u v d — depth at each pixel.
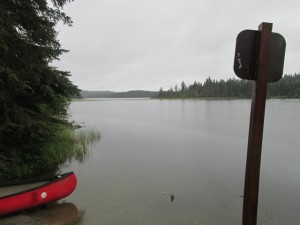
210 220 6.52
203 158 13.16
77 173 10.26
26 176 9.18
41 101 8.46
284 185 9.26
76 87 8.84
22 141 8.84
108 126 27.41
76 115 44.00
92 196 7.84
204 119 33.62
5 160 8.89
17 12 7.40
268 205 7.57
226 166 11.72
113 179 9.60
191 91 149.00
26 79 7.36
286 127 24.31
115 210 6.91
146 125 28.23
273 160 12.78
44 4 7.66
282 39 2.71
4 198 5.81
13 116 7.40
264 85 2.69
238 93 123.56
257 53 2.71
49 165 10.41
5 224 5.55
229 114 40.16
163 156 13.57
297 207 7.45
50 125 8.41
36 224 5.82
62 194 6.70
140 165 11.71
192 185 9.12
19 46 7.35
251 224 2.92
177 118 35.75
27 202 6.09
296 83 114.31
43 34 7.84
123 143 17.31
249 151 2.85
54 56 9.11
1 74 6.55
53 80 8.15
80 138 16.83
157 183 9.27
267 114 36.97
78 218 6.33
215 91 131.38
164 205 7.36
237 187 8.99
